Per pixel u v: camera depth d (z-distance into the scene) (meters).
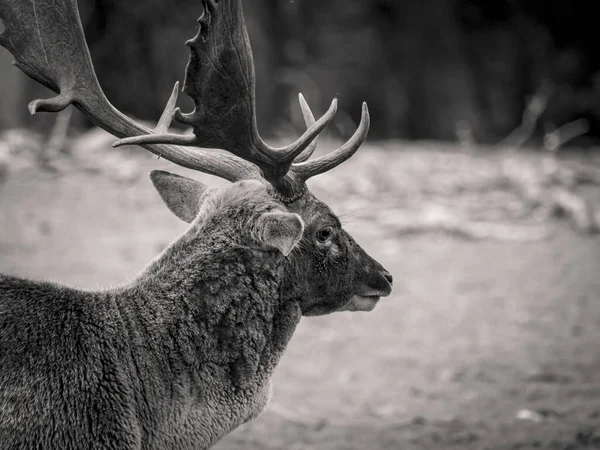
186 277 9.15
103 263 20.91
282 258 9.52
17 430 8.17
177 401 8.88
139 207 25.38
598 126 51.59
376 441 14.04
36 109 9.16
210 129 9.43
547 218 26.48
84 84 9.66
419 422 14.80
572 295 20.88
